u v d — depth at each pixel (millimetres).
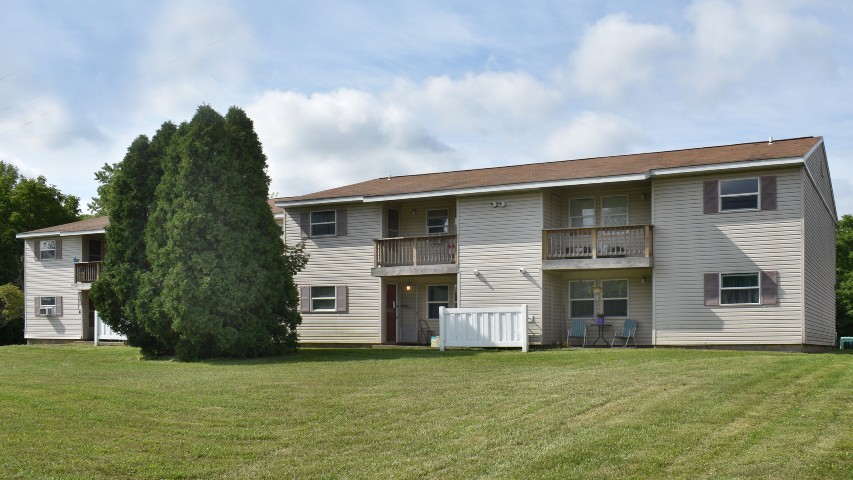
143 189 21125
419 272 26109
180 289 18984
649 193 24188
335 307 27969
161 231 19875
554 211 25219
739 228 21969
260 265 20484
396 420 10070
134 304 20266
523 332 20562
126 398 11766
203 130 19766
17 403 11305
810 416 9477
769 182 21656
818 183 24219
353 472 7656
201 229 19438
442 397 11633
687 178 22672
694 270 22438
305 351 21594
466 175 29078
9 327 43344
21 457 8242
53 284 36969
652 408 10172
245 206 20172
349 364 16859
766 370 13922
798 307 21141
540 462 7684
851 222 47500
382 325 27109
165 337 19891
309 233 28688
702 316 22266
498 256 25016
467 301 25328
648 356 17859
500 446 8461
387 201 27438
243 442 9008
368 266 27531
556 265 23859
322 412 10672
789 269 21312
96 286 20984
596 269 24125
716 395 11062
